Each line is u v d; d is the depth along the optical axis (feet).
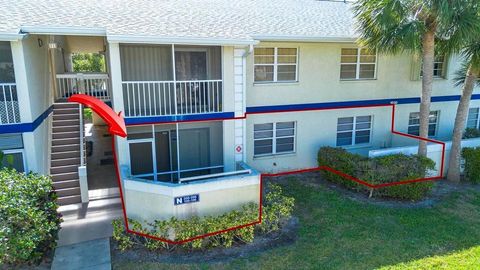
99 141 56.80
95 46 59.52
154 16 39.58
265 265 26.48
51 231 26.45
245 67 39.32
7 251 22.09
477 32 33.30
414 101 52.95
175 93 36.83
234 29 38.86
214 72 40.24
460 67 53.83
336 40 42.24
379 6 34.81
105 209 35.47
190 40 33.71
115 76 34.14
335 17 51.70
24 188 25.81
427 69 38.47
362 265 26.40
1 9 34.58
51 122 42.47
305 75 45.70
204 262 26.78
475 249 28.66
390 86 50.80
